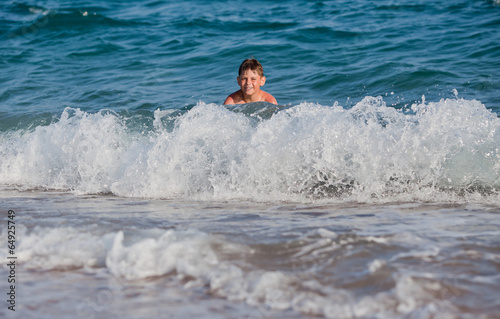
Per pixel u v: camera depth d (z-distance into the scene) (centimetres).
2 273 754
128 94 2498
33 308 630
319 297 638
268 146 1348
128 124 1688
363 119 1387
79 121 1652
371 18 3903
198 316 599
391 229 916
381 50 3062
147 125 1689
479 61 2672
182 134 1435
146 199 1286
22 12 4638
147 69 3014
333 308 609
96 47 3562
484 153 1260
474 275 689
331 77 2595
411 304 609
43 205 1202
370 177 1272
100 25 4103
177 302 639
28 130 1902
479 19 3659
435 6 4162
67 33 3972
